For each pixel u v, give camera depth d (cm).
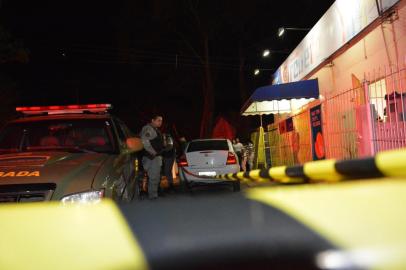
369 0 971
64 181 444
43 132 621
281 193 94
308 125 1135
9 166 475
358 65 1080
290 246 70
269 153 1697
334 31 1203
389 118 690
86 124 622
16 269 74
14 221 90
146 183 978
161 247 74
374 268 65
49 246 77
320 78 1374
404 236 68
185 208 92
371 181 95
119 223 84
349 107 864
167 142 947
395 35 900
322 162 139
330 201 83
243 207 89
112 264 73
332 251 67
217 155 1223
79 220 88
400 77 744
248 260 70
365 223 72
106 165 503
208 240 74
